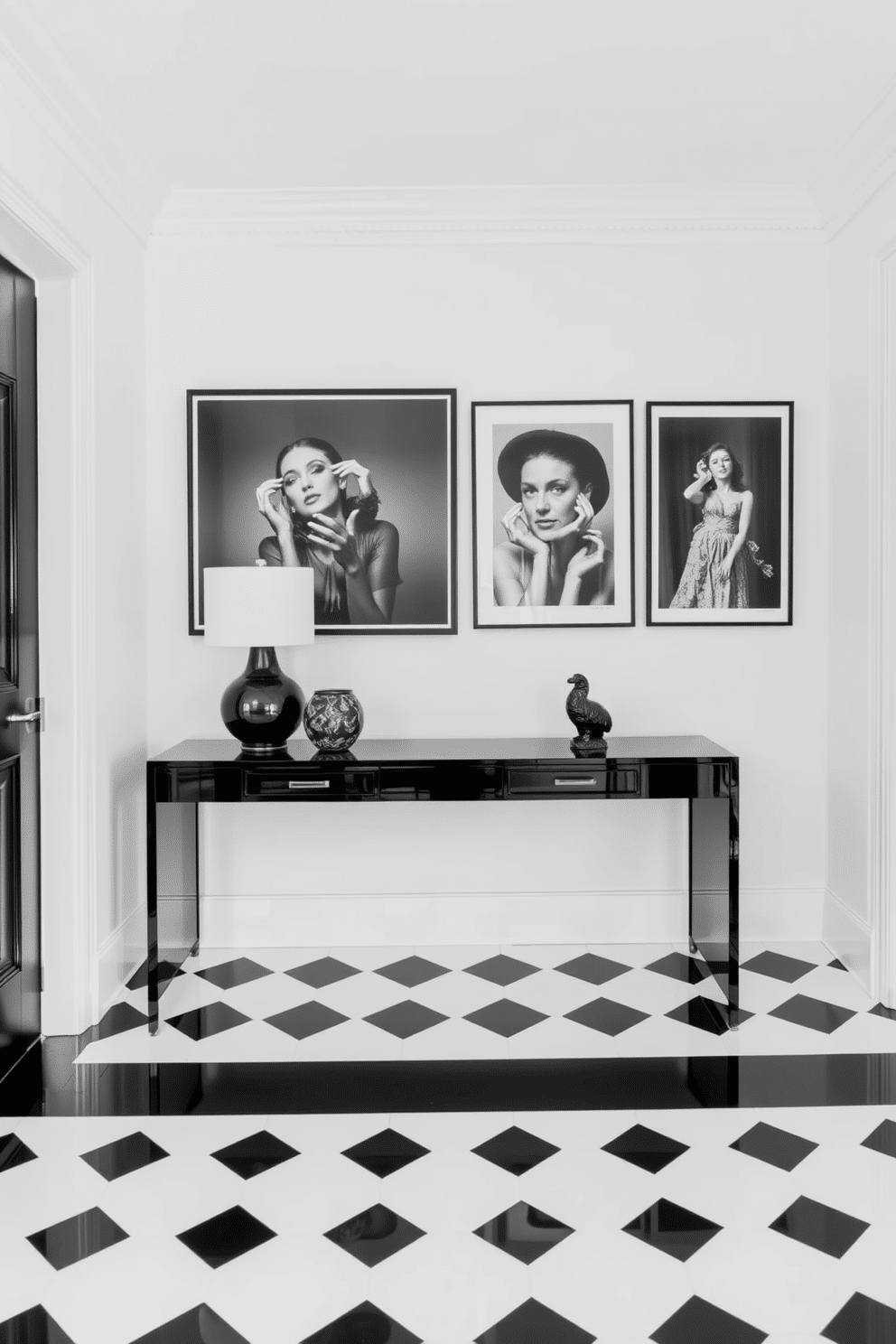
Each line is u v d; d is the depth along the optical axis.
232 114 3.21
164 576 3.92
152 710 3.94
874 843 3.46
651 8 2.69
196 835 3.91
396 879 3.98
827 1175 2.36
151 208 3.73
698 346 3.91
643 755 3.34
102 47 2.79
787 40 2.83
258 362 3.90
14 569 2.97
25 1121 2.64
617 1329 1.85
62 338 3.12
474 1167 2.40
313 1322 1.87
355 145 3.43
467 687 3.95
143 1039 3.14
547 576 3.92
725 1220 2.19
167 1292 1.96
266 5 2.63
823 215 3.82
